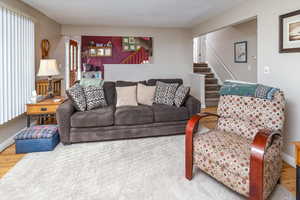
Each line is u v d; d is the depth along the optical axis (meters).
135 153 2.86
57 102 3.43
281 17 2.66
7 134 3.19
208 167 2.03
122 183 2.12
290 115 2.62
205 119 4.68
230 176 1.81
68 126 3.12
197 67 7.39
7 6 2.96
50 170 2.37
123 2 3.57
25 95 3.62
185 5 3.75
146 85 4.05
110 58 7.88
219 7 3.88
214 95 6.29
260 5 3.12
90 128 3.19
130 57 7.98
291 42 2.54
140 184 2.11
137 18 4.78
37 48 4.16
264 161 1.63
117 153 2.86
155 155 2.80
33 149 2.88
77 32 5.56
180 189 2.03
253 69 5.06
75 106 3.33
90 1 3.51
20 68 3.44
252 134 2.17
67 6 3.80
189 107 3.57
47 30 4.63
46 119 4.38
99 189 2.02
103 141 3.31
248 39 5.23
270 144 1.88
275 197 1.91
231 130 2.36
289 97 2.62
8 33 3.08
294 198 1.89
